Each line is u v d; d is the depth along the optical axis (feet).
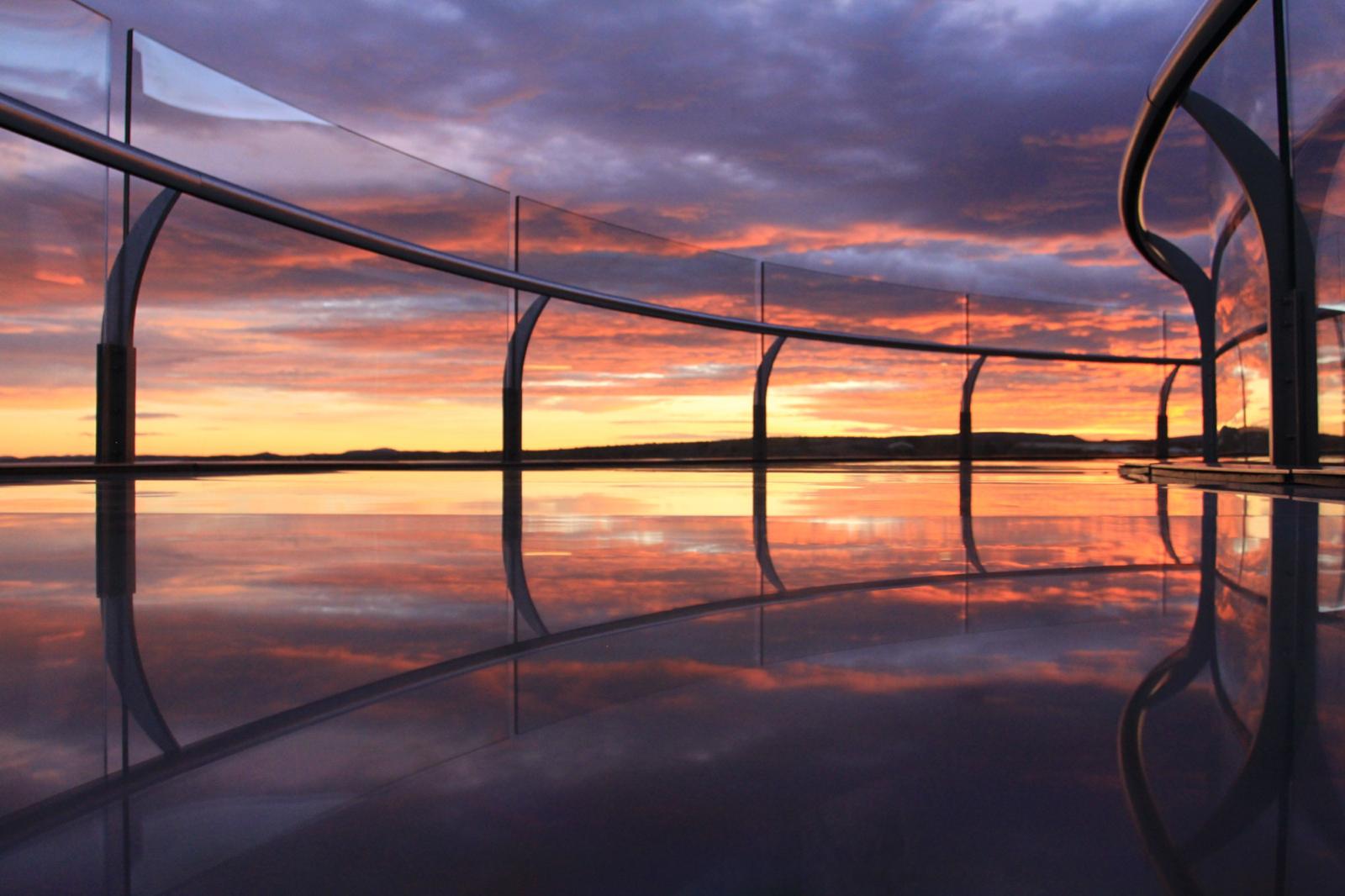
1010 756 2.29
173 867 1.69
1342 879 1.57
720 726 2.56
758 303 44.70
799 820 1.88
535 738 2.46
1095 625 4.06
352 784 2.12
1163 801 1.98
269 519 10.16
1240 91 22.94
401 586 5.19
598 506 12.73
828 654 3.50
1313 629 3.96
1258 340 24.68
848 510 12.04
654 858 1.70
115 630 3.91
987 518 10.74
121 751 2.36
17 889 1.59
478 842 1.79
